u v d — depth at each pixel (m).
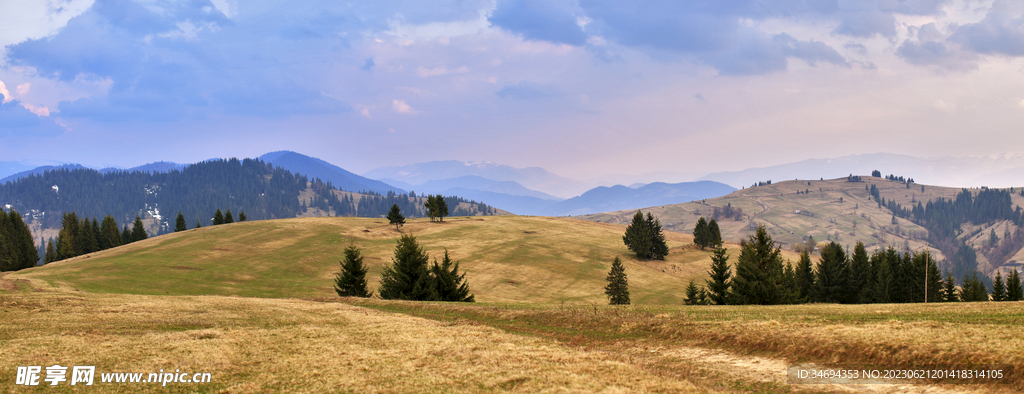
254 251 120.12
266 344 31.62
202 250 117.06
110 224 172.62
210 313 42.47
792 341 27.66
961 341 23.78
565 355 28.70
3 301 39.97
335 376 24.91
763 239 63.16
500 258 129.00
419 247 68.31
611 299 90.31
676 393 21.67
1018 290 86.75
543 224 189.88
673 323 34.84
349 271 70.06
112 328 34.53
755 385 23.00
